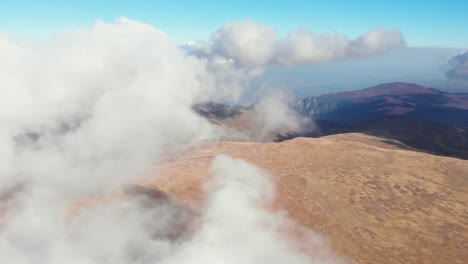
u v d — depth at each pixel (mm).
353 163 122562
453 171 117250
